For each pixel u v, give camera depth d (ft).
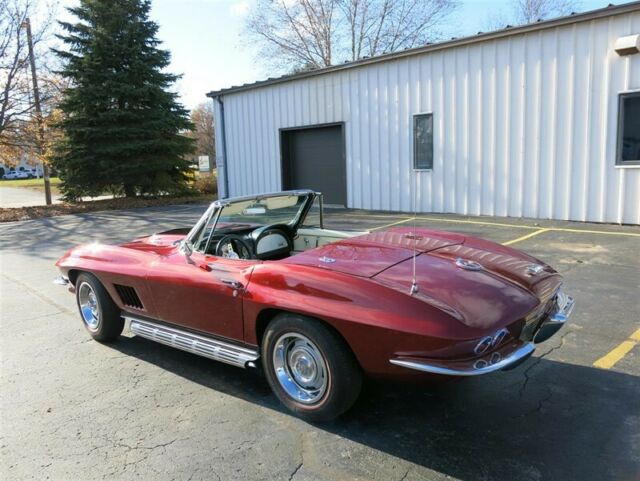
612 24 28.68
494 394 10.88
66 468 8.82
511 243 25.71
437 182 38.37
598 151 30.17
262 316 10.51
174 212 51.75
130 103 62.95
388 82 40.32
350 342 8.95
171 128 66.03
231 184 56.54
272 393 11.48
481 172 35.68
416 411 10.37
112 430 10.05
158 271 12.55
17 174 203.72
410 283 9.24
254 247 13.66
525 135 33.14
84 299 15.43
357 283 9.30
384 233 13.17
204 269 11.68
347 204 45.37
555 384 11.15
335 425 9.96
